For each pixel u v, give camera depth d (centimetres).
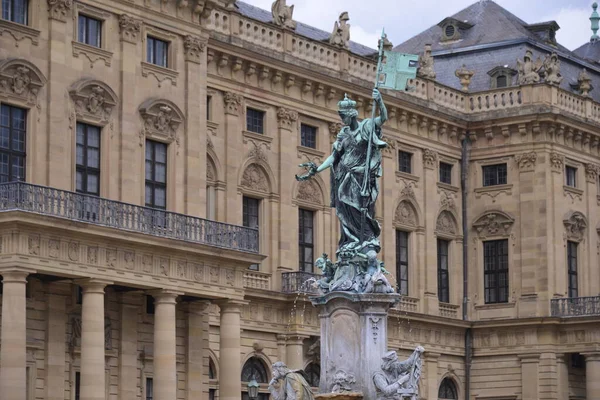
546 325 12288
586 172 13112
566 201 12788
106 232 8262
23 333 7800
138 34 9206
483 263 12725
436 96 12619
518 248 12600
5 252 7831
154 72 9294
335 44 11538
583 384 12656
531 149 12644
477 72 13550
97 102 8906
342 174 5703
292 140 11081
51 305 8481
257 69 10769
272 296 10544
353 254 5584
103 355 8256
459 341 12519
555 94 12744
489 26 13838
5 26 8438
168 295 8700
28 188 7969
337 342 5506
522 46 13500
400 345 11831
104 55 8994
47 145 8562
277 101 10969
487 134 12769
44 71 8619
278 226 10862
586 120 13050
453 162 12800
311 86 11238
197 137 9525
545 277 12475
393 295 5506
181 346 9244
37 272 7906
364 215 5647
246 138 10675
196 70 9569
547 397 12262
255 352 10450
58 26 8706
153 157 9269
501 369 12450
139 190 9094
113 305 8844
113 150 8975
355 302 5475
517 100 12725
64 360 8544
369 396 5416
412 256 12262
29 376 8350
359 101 11725
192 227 8962
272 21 11181
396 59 5947
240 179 10588
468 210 12812
